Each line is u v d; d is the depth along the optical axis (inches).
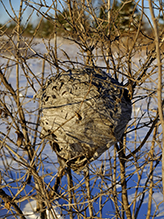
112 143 81.7
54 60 88.8
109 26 84.1
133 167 167.8
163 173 66.2
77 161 81.9
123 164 97.4
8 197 87.7
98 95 81.7
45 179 148.3
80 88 83.9
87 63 93.6
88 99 81.1
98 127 79.8
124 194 98.1
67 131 79.3
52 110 83.2
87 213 127.2
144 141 93.2
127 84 87.0
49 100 85.7
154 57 81.5
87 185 91.2
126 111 84.8
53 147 83.4
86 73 87.0
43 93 89.3
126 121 85.0
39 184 85.5
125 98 87.7
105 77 89.3
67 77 87.7
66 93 83.4
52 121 81.9
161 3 75.2
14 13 80.9
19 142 86.6
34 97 92.3
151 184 104.5
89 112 79.8
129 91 83.1
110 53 87.1
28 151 95.5
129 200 140.2
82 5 84.4
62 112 81.2
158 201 140.3
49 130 82.6
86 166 81.6
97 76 89.0
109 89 84.7
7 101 234.8
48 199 86.1
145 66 84.9
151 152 96.3
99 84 85.1
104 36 83.6
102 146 80.9
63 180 146.3
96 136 79.6
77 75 87.9
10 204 87.7
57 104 83.0
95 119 79.7
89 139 79.3
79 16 83.7
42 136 80.4
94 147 80.0
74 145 79.2
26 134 98.3
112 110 81.3
